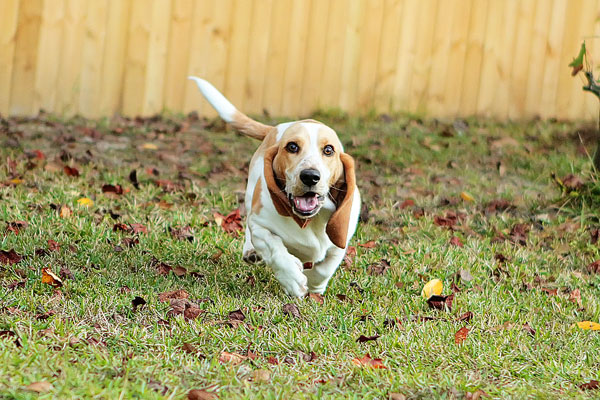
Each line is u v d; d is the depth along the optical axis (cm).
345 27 1148
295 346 470
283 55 1140
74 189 748
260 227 547
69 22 1073
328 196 524
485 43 1170
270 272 604
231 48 1126
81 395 368
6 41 1055
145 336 462
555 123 1173
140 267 586
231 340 471
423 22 1160
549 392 427
